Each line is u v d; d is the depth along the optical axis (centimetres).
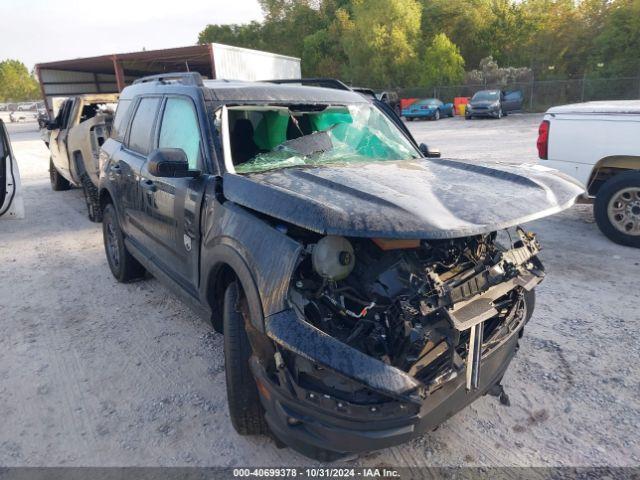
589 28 3531
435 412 239
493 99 2848
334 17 5200
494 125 2427
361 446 227
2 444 305
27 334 444
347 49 4231
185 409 332
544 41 3672
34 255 671
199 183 327
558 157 648
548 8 3947
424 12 4606
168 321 459
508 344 288
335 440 228
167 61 2025
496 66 3788
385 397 228
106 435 310
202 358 394
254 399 277
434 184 291
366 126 409
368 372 217
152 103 442
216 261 290
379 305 245
